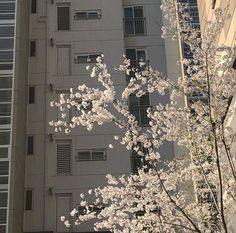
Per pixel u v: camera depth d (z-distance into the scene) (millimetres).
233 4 14180
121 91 28234
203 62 10586
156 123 12312
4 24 27609
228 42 14672
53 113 28000
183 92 10656
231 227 12438
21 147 25875
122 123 10859
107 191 11281
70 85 28750
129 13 31531
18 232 24047
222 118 10102
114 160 26766
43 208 25703
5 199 23422
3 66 26453
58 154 27000
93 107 10812
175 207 10609
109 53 29578
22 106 26750
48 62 29453
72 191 26047
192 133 10695
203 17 18359
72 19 30656
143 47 30344
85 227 24984
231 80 10320
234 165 10219
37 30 30484
